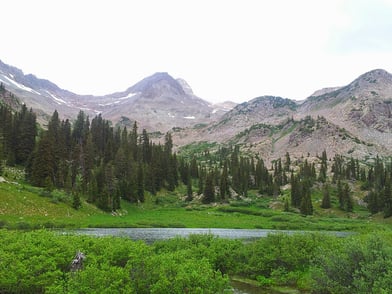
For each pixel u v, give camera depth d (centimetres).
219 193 17175
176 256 2305
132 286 1847
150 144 19562
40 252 2395
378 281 1962
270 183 19338
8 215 7469
